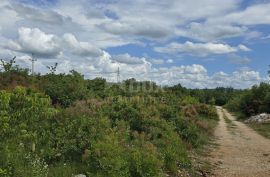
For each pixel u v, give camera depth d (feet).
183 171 47.62
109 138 40.29
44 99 51.90
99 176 34.24
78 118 43.68
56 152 37.76
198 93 309.83
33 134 39.52
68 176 33.47
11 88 65.41
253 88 192.44
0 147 34.47
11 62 76.18
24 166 32.55
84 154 37.22
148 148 46.16
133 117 57.11
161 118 68.54
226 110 281.95
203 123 102.47
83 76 83.92
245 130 118.83
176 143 58.13
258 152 70.49
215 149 72.13
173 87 231.30
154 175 38.75
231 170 52.60
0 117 40.57
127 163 37.70
